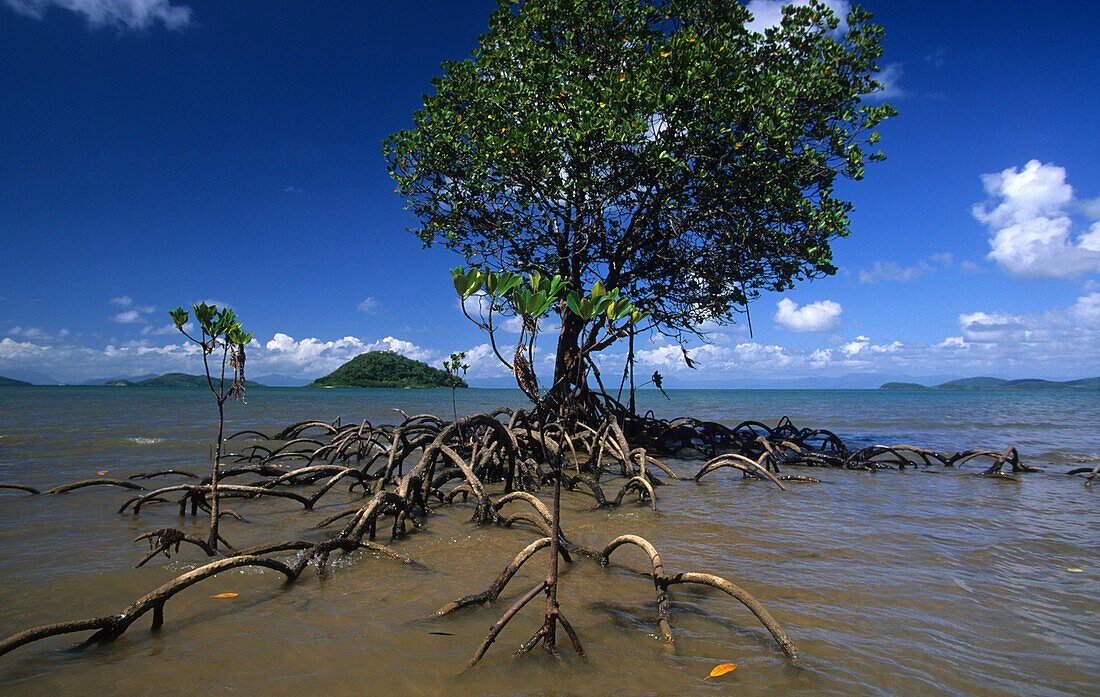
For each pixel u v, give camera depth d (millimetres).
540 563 5086
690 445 14180
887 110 11461
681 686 2941
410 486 6258
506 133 11461
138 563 4477
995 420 28672
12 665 3035
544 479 9172
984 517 7121
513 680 2975
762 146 11172
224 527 6230
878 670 3145
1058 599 4285
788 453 13266
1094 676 3125
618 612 3949
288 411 29297
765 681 3006
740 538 5965
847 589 4434
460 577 4629
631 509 7508
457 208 13242
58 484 8508
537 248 13898
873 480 10414
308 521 6602
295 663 3113
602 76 11539
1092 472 10125
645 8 12359
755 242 12531
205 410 29625
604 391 13656
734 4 12000
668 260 13836
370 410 32812
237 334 4844
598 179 11703
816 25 11477
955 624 3805
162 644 3320
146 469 9875
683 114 11219
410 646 3344
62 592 4117
